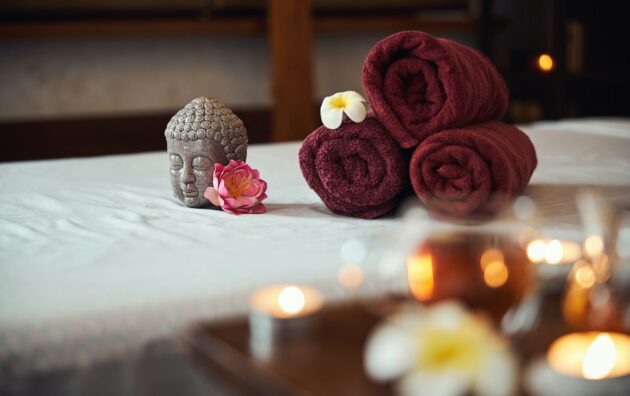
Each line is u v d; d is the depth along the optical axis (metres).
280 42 3.07
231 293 0.93
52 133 3.04
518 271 0.78
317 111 3.36
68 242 1.09
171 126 1.23
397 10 3.34
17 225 1.17
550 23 2.91
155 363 0.89
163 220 1.18
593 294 0.82
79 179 1.47
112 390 0.89
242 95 3.29
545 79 2.96
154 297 0.92
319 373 0.73
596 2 2.89
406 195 1.18
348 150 1.15
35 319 0.88
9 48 2.98
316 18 3.20
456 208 0.83
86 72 3.08
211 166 1.22
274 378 0.73
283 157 1.63
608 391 0.69
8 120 3.00
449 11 3.41
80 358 0.88
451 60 1.13
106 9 3.01
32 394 0.87
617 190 1.32
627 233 0.83
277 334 0.78
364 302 0.82
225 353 0.76
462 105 1.14
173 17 3.09
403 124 1.14
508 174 1.12
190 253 1.03
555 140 1.75
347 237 1.09
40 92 3.04
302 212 1.21
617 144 1.69
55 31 2.88
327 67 3.39
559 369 0.71
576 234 1.09
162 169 1.55
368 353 0.75
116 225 1.16
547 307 0.81
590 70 2.90
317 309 0.79
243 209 1.20
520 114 3.07
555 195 1.29
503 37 3.33
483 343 0.66
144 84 3.16
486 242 0.79
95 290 0.93
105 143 3.11
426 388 0.65
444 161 1.12
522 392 0.69
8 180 1.47
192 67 3.21
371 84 1.15
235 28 3.08
